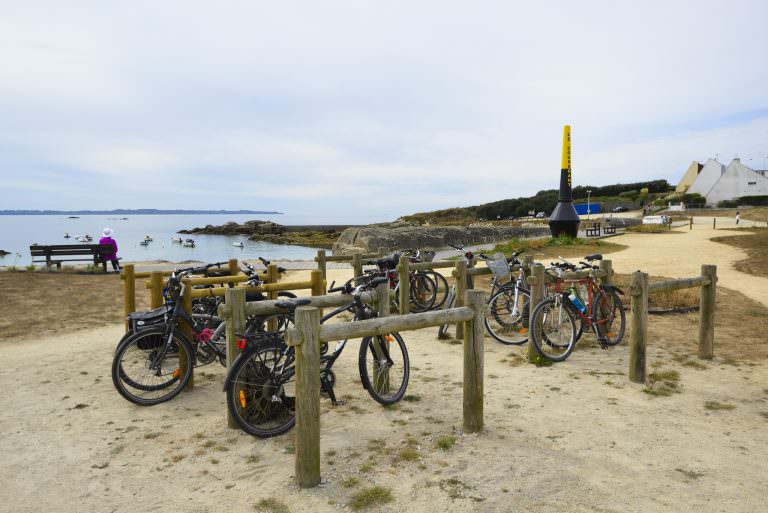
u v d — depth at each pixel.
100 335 7.84
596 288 6.89
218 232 86.31
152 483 3.42
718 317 8.55
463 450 3.83
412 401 4.96
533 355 6.24
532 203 111.88
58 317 9.08
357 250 36.09
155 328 4.94
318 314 3.33
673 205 81.50
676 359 6.26
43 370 6.01
